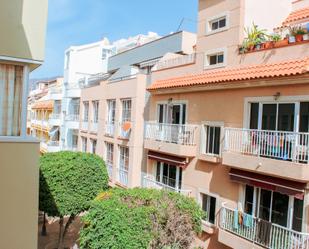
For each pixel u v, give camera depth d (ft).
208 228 42.80
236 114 40.83
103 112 77.92
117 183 68.69
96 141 81.92
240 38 42.91
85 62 110.11
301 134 31.76
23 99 23.15
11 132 22.93
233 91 41.45
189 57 52.31
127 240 28.84
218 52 46.09
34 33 22.74
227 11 45.11
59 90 121.08
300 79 32.24
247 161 36.27
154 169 58.13
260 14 44.96
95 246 29.30
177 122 52.95
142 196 34.83
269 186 34.71
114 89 72.74
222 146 42.57
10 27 22.00
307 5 48.03
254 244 34.86
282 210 34.91
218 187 42.80
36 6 22.84
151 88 56.03
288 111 34.86
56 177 50.01
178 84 49.26
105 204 31.32
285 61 35.91
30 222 22.31
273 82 35.06
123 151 69.00
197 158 46.91
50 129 122.01
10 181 21.83
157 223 33.37
